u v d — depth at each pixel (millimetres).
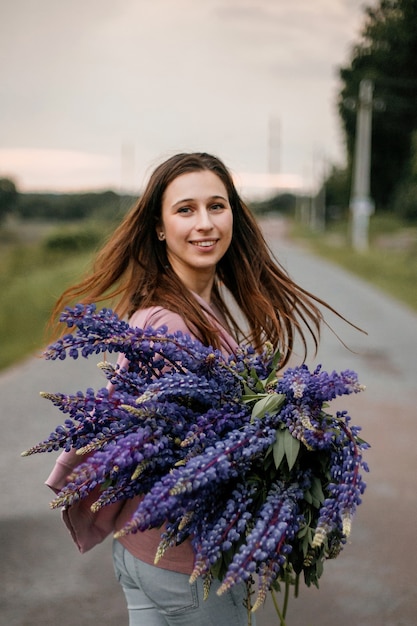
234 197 2180
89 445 1500
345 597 3357
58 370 8125
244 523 1475
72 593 3369
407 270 20016
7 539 3885
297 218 82750
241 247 2250
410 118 44750
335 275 19219
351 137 48344
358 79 45031
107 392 1554
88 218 38219
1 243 29406
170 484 1368
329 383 1513
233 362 1681
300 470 1569
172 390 1501
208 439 1519
